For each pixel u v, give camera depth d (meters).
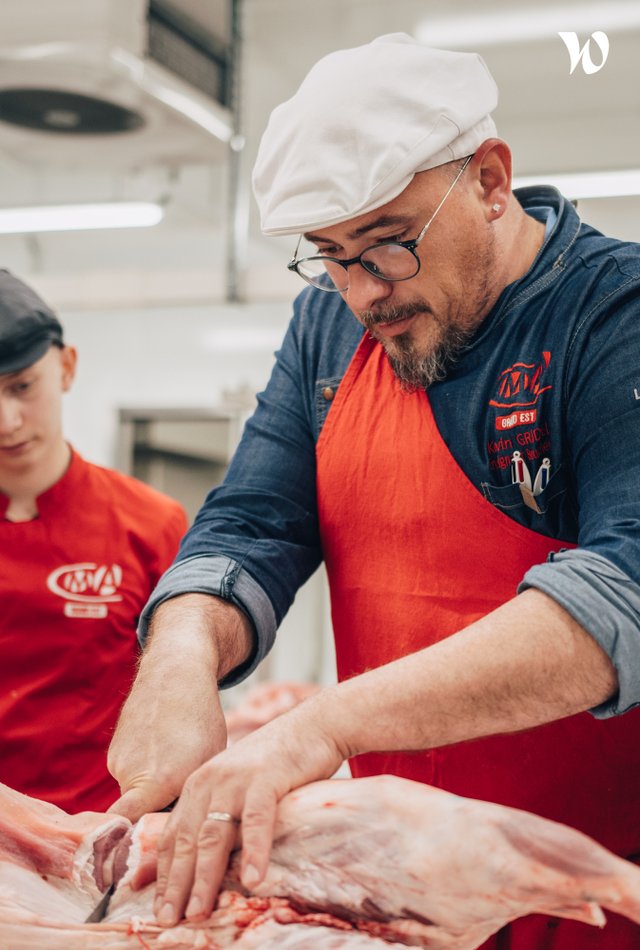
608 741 1.46
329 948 1.13
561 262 1.48
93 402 5.34
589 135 4.17
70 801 2.17
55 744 2.19
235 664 1.56
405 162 1.34
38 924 1.19
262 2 4.39
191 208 4.97
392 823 1.13
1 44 3.55
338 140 1.38
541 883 1.05
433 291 1.43
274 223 1.41
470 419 1.51
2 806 1.31
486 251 1.46
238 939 1.16
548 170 3.94
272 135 1.46
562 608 1.21
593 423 1.38
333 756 1.21
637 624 1.20
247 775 1.17
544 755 1.47
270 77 4.51
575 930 1.42
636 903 1.02
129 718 1.42
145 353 5.28
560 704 1.21
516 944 1.44
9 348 2.17
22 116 3.92
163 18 3.91
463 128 1.39
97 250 5.38
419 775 1.53
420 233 1.39
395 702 1.21
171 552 2.42
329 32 4.38
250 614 1.56
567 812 1.48
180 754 1.35
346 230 1.39
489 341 1.50
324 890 1.15
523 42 4.16
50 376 2.28
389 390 1.61
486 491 1.51
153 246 5.29
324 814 1.15
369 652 1.59
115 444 5.30
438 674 1.21
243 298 4.95
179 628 1.50
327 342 1.71
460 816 1.11
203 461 5.32
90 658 2.24
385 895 1.13
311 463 1.73
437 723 1.20
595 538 1.27
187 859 1.17
